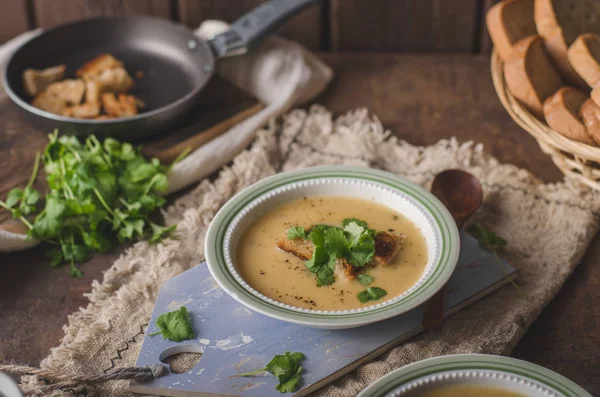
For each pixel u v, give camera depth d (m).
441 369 0.95
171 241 1.17
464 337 1.05
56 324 1.09
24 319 1.10
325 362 1.02
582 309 1.09
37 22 1.60
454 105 1.40
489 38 1.55
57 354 1.05
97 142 1.22
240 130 1.32
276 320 1.06
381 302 1.02
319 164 1.28
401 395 0.94
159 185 1.21
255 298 1.00
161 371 1.01
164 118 1.28
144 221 1.20
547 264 1.13
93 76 1.36
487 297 1.10
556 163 1.20
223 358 1.02
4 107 1.36
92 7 1.58
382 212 1.11
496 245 1.14
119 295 1.10
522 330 1.06
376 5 1.54
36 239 1.17
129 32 1.47
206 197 1.23
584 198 1.20
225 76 1.46
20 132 1.32
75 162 1.17
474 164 1.27
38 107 1.33
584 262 1.15
